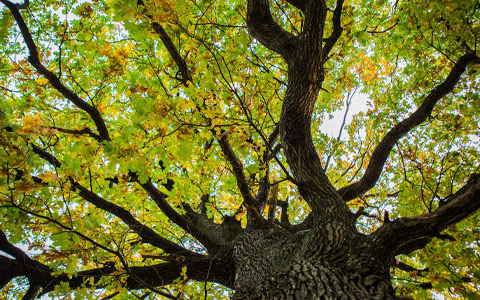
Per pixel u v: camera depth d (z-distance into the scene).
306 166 2.90
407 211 3.68
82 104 2.78
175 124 2.11
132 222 3.16
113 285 2.79
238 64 2.76
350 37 3.70
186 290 2.84
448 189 3.40
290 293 1.86
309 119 2.91
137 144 2.12
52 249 2.12
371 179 3.72
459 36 3.32
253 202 3.30
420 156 3.79
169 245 3.41
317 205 2.68
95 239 2.46
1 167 1.83
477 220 2.68
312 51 2.55
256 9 3.09
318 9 2.41
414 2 3.28
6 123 1.89
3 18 3.14
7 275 2.88
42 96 2.80
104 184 3.05
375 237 2.18
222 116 2.15
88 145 2.26
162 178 3.45
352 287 1.81
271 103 3.22
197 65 2.89
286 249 2.75
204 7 3.31
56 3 3.75
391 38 4.20
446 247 2.59
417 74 4.14
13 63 2.86
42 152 2.44
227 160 3.13
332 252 2.19
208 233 3.89
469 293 2.37
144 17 1.77
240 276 2.82
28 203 2.08
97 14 3.66
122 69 2.58
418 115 3.79
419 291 2.98
